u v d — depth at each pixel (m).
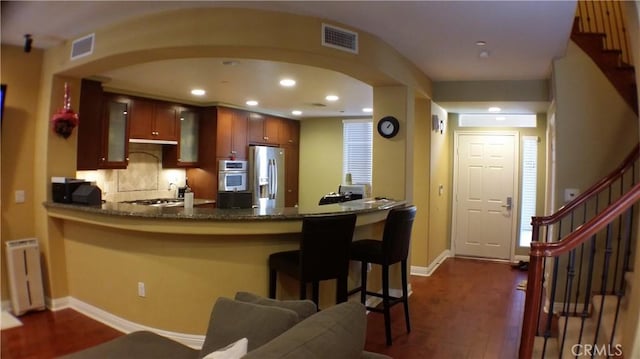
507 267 6.02
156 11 3.04
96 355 2.12
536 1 2.83
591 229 2.21
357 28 3.34
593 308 3.18
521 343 2.34
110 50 3.29
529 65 4.39
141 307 3.43
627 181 3.84
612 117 3.95
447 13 3.04
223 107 6.37
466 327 3.73
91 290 3.83
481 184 6.61
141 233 3.40
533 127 6.38
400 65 4.04
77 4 2.92
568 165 4.05
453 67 4.54
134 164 5.87
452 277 5.45
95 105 4.54
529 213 6.43
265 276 3.23
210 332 1.97
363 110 6.98
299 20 3.06
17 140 3.99
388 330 3.35
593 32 4.34
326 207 3.59
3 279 3.94
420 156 5.45
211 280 3.23
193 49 3.07
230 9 2.96
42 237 4.04
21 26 3.37
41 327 3.60
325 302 3.56
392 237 3.33
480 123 6.58
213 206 6.11
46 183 3.96
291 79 4.62
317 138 8.12
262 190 7.08
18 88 3.97
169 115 5.93
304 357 1.33
